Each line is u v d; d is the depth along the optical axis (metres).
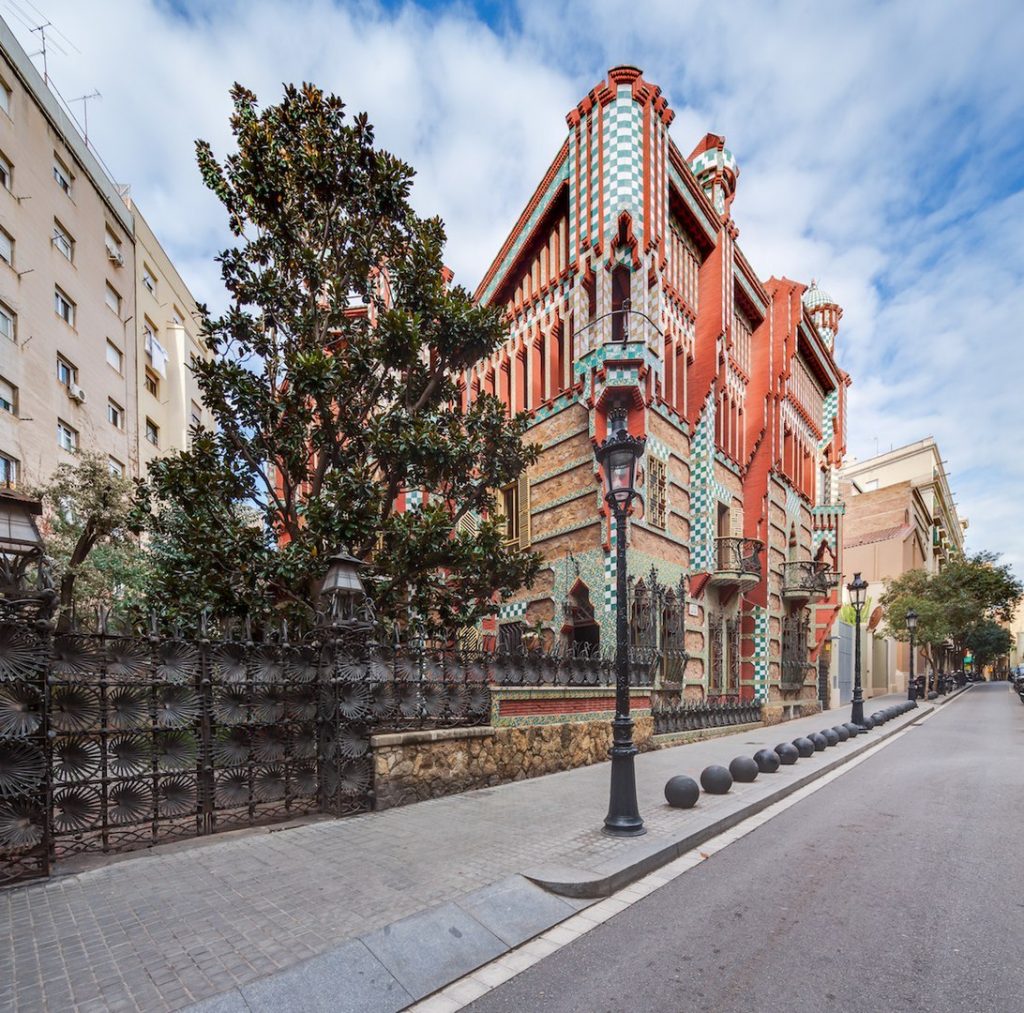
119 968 3.52
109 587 13.45
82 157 23.09
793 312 22.33
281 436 8.55
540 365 16.67
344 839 5.88
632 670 12.16
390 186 9.02
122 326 25.67
